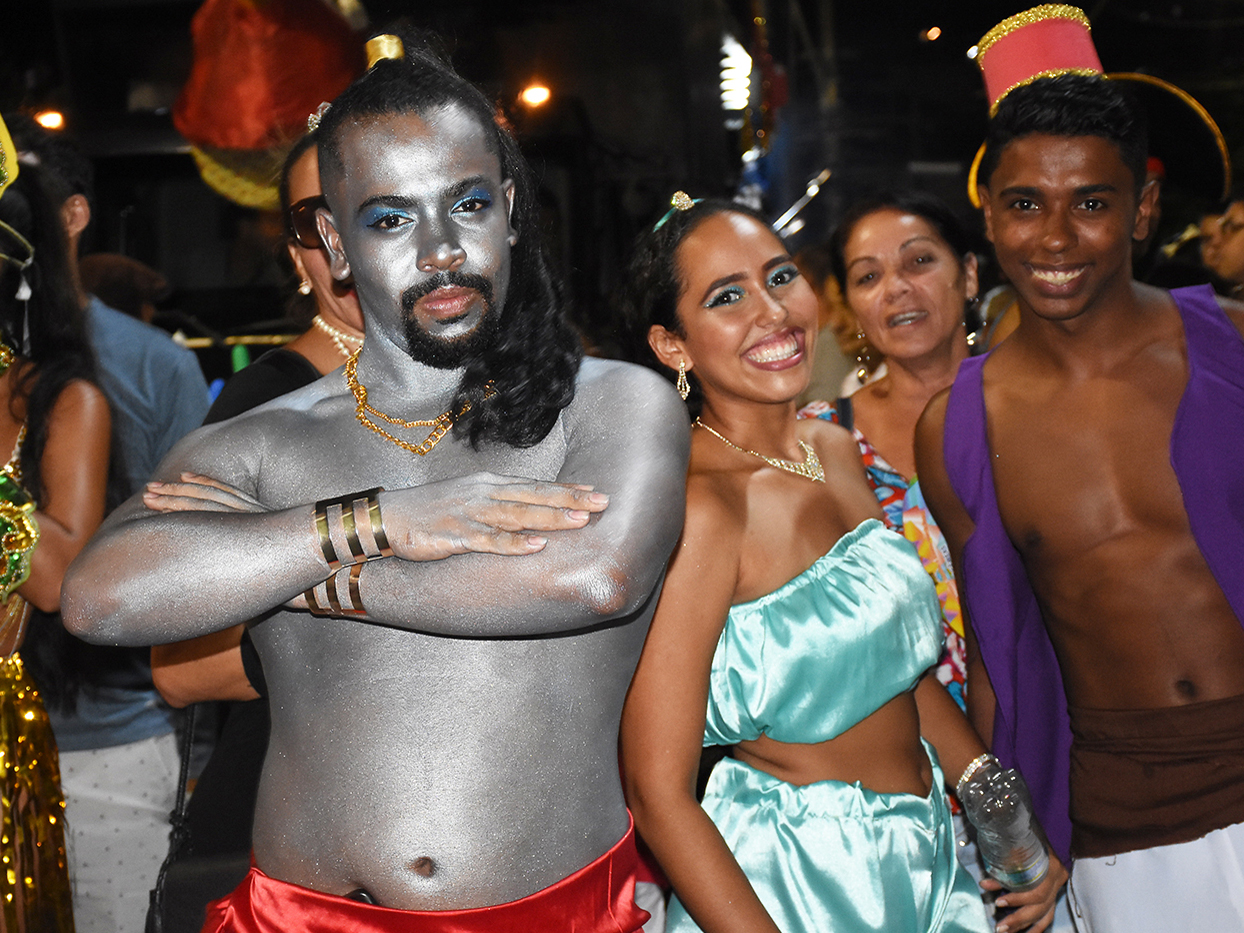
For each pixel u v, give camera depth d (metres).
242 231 6.38
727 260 2.19
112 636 1.47
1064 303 2.29
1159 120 3.59
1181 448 2.27
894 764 2.17
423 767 1.54
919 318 3.01
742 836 2.12
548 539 1.46
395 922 1.52
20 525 2.45
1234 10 12.21
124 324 3.43
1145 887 2.30
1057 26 2.52
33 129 3.01
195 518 1.50
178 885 2.04
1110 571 2.34
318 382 1.75
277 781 1.61
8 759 2.40
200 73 4.39
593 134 7.25
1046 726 2.51
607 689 1.63
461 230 1.55
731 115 11.75
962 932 2.22
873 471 2.94
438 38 1.89
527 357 1.63
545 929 1.54
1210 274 3.86
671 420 1.62
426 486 1.50
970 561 2.50
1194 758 2.27
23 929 2.38
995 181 2.35
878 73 16.08
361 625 1.56
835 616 2.09
